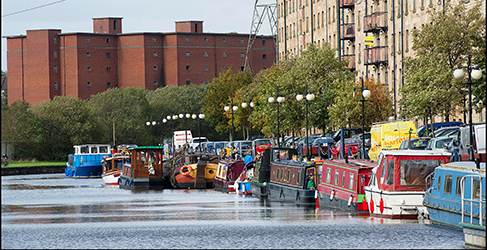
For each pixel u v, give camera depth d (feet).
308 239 98.48
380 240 94.32
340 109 225.76
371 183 123.75
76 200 198.90
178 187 242.78
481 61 163.84
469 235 85.92
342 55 319.47
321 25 363.97
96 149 358.64
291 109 242.58
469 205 93.09
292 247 91.71
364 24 286.46
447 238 93.76
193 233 109.91
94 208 168.25
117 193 226.38
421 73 173.58
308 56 258.78
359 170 132.57
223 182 220.23
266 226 116.67
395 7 266.16
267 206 156.76
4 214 156.56
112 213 152.46
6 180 342.85
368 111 222.89
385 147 165.48
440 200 101.86
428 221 111.45
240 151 278.67
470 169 95.40
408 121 164.25
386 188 115.44
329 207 144.56
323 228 109.91
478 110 169.27
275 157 187.32
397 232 100.63
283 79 246.68
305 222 119.85
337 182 140.97
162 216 141.49
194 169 242.17
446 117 191.52
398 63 262.88
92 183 304.30
